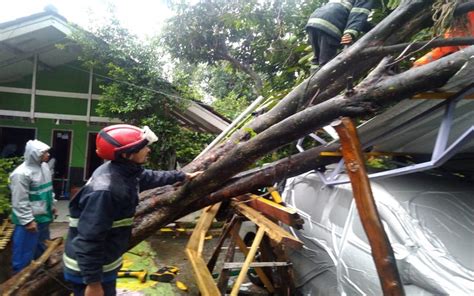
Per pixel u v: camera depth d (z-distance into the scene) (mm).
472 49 2336
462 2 2842
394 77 2576
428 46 2744
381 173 3012
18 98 9562
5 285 3555
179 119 9383
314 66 4066
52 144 9953
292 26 7480
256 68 8898
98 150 2453
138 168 2521
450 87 2510
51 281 3543
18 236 4242
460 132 3150
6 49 8258
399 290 2207
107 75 9180
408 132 3201
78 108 9766
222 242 4430
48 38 8641
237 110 12633
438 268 2615
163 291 4508
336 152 3482
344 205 3562
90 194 2279
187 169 3818
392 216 3041
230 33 10453
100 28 8219
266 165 4070
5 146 9695
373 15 4496
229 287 4648
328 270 3553
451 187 3549
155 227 3742
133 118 8430
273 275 4250
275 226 3477
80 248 2234
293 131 2965
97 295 2271
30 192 4461
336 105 2707
